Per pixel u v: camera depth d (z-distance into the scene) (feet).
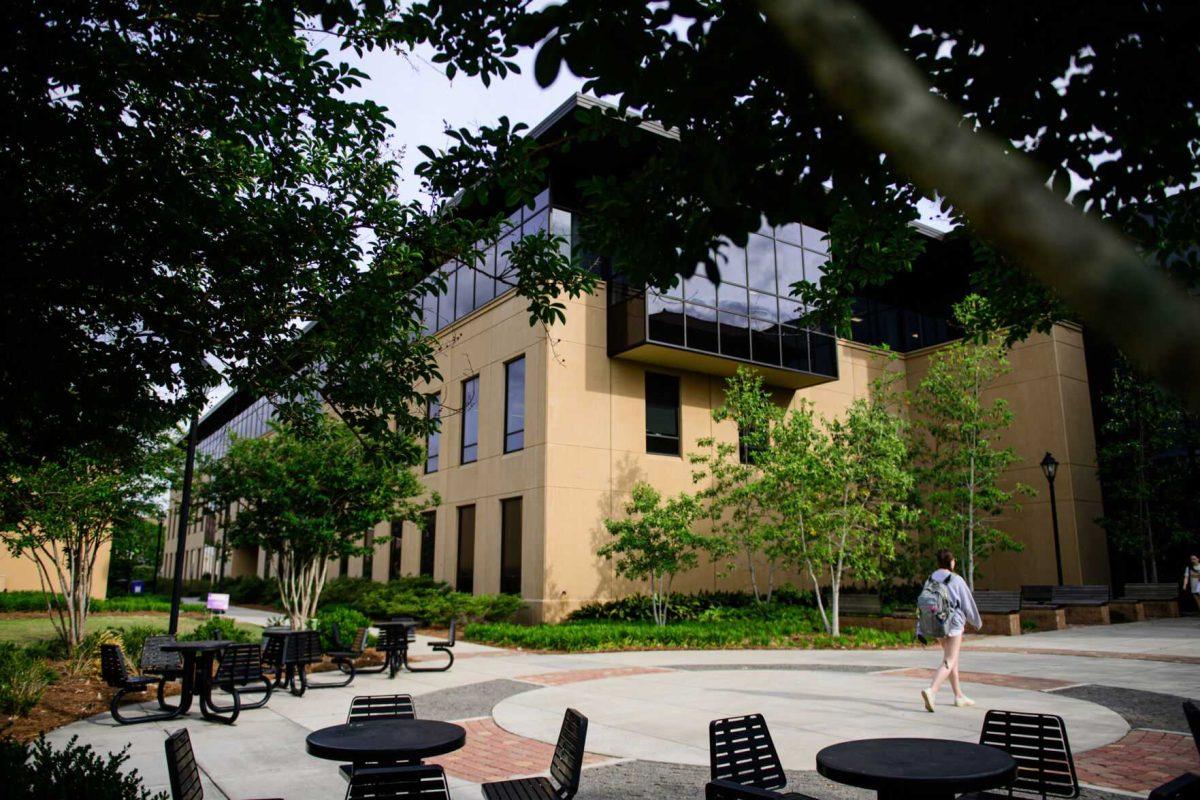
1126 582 79.56
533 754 23.48
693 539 58.08
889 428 60.44
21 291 16.47
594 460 65.87
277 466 46.98
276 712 30.48
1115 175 12.00
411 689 36.17
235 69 18.99
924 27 10.64
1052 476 70.49
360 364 22.61
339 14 14.56
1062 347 80.33
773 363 71.92
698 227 12.67
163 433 43.73
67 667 38.19
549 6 10.12
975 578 82.07
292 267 20.59
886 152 4.57
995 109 11.21
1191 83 10.66
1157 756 21.95
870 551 59.77
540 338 65.77
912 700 30.76
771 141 11.67
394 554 86.12
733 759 15.12
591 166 67.21
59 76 16.24
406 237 22.09
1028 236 3.88
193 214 18.66
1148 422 74.64
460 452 76.18
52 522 40.14
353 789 14.23
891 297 93.09
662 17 10.03
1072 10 10.31
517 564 66.23
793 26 4.55
